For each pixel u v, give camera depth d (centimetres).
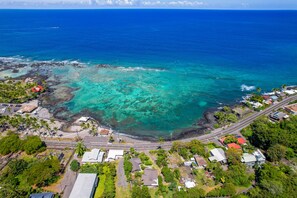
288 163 9300
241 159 9381
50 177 8444
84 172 8625
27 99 14925
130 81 18312
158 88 17100
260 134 10350
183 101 15212
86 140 10888
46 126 11762
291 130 10675
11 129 11831
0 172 8931
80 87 17075
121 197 7825
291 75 19662
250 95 15950
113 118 13188
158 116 13475
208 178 8650
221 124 12425
